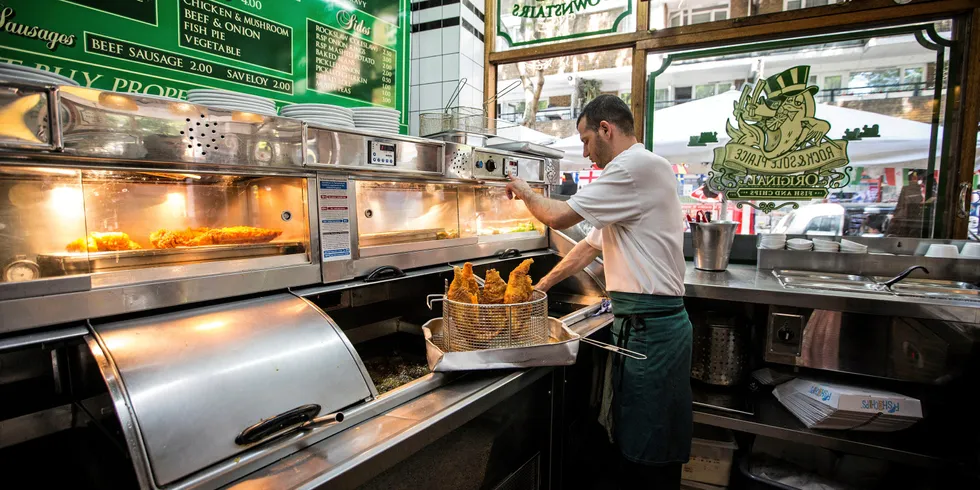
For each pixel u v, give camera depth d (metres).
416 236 1.69
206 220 1.25
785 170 2.61
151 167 1.01
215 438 0.79
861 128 2.44
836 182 2.52
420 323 1.78
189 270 1.08
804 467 2.10
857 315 1.88
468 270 1.35
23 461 0.96
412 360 1.60
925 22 2.27
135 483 0.71
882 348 1.86
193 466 0.75
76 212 0.98
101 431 0.83
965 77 2.20
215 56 1.71
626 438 1.59
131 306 0.99
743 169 2.69
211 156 1.08
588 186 1.52
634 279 1.55
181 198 1.19
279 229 1.37
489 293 1.31
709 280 2.20
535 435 1.49
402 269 1.59
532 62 3.07
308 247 1.31
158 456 0.73
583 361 1.76
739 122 2.66
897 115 2.38
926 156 2.34
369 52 2.36
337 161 1.33
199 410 0.81
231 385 0.87
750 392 2.24
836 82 2.46
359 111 1.67
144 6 1.51
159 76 1.56
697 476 2.17
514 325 1.26
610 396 1.81
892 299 1.77
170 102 1.01
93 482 0.90
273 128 1.18
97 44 1.42
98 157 0.92
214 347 0.94
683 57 2.71
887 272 2.26
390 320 1.68
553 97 3.20
